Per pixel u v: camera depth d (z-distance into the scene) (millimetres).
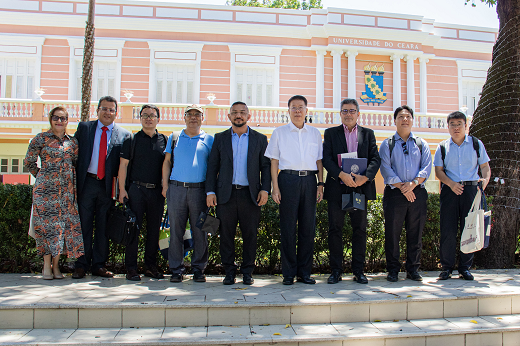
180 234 4281
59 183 4152
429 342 3000
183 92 14695
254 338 2828
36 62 13930
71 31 14117
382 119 14508
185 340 2768
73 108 13328
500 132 5543
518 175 5453
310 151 4227
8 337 2822
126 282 4086
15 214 4605
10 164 14328
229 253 4160
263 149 4297
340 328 3088
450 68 16031
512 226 5398
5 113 13008
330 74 15234
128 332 2949
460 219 4504
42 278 4254
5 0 13797
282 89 15047
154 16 14430
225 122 13805
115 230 4176
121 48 14289
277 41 15031
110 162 4391
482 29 16203
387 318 3332
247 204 4145
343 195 4133
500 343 3129
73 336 2850
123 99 14273
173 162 4348
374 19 15102
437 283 4125
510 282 4176
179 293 3551
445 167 4605
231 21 14766
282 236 4148
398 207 4270
